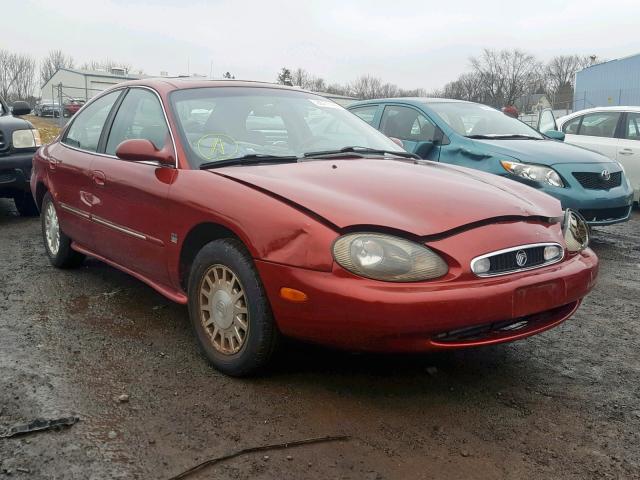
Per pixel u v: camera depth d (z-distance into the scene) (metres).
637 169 9.13
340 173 3.41
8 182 7.29
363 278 2.73
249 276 3.04
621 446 2.71
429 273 2.75
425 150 6.74
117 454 2.55
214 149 3.72
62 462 2.48
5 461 2.48
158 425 2.78
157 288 3.83
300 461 2.53
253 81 4.61
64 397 3.01
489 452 2.64
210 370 3.34
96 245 4.46
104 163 4.23
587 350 3.81
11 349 3.57
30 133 7.50
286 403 3.00
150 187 3.68
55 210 5.02
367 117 7.93
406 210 2.96
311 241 2.82
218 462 2.52
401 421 2.87
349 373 3.33
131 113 4.33
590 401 3.12
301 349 3.60
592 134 9.77
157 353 3.55
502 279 2.86
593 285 3.33
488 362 3.56
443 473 2.48
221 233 3.33
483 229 2.95
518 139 6.94
